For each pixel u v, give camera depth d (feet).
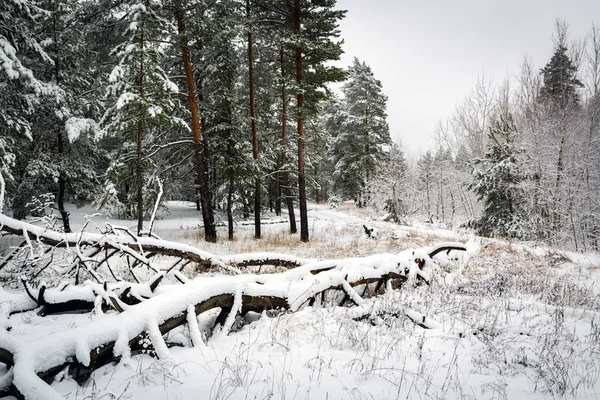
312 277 20.74
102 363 12.57
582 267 40.57
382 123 120.57
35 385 9.48
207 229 52.80
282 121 65.57
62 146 51.55
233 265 27.45
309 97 58.13
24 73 35.73
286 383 11.17
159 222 71.56
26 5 36.40
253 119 58.59
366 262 24.36
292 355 13.38
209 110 54.13
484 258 40.55
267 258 28.12
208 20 46.39
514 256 43.14
